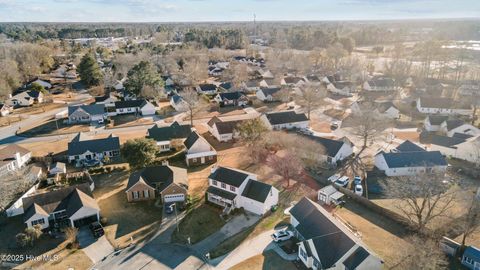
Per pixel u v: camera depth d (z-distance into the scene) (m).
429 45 170.62
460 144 66.38
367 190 55.75
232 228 46.53
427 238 41.62
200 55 181.88
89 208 47.84
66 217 48.91
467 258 38.41
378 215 49.19
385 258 39.47
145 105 100.62
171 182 53.03
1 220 49.84
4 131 88.25
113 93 126.88
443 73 143.62
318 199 53.59
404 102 107.38
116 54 180.62
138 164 61.22
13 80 126.31
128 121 95.19
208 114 100.56
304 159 66.25
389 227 46.16
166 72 154.25
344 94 120.75
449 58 170.62
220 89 126.88
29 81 143.12
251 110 103.62
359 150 71.94
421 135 79.38
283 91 111.62
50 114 102.81
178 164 67.25
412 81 134.00
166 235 45.53
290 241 43.59
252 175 52.69
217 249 42.44
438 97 100.69
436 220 46.50
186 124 83.81
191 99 94.62
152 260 40.88
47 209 48.19
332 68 158.12
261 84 131.50
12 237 45.84
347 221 47.47
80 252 42.56
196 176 61.88
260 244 43.25
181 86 135.38
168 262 40.50
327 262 36.78
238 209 50.66
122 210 51.50
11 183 53.97
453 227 45.31
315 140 69.62
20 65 148.25
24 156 67.50
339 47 174.25
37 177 60.44
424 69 145.50
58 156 70.25
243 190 51.44
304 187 57.34
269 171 63.25
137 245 43.66
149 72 118.38
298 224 44.12
